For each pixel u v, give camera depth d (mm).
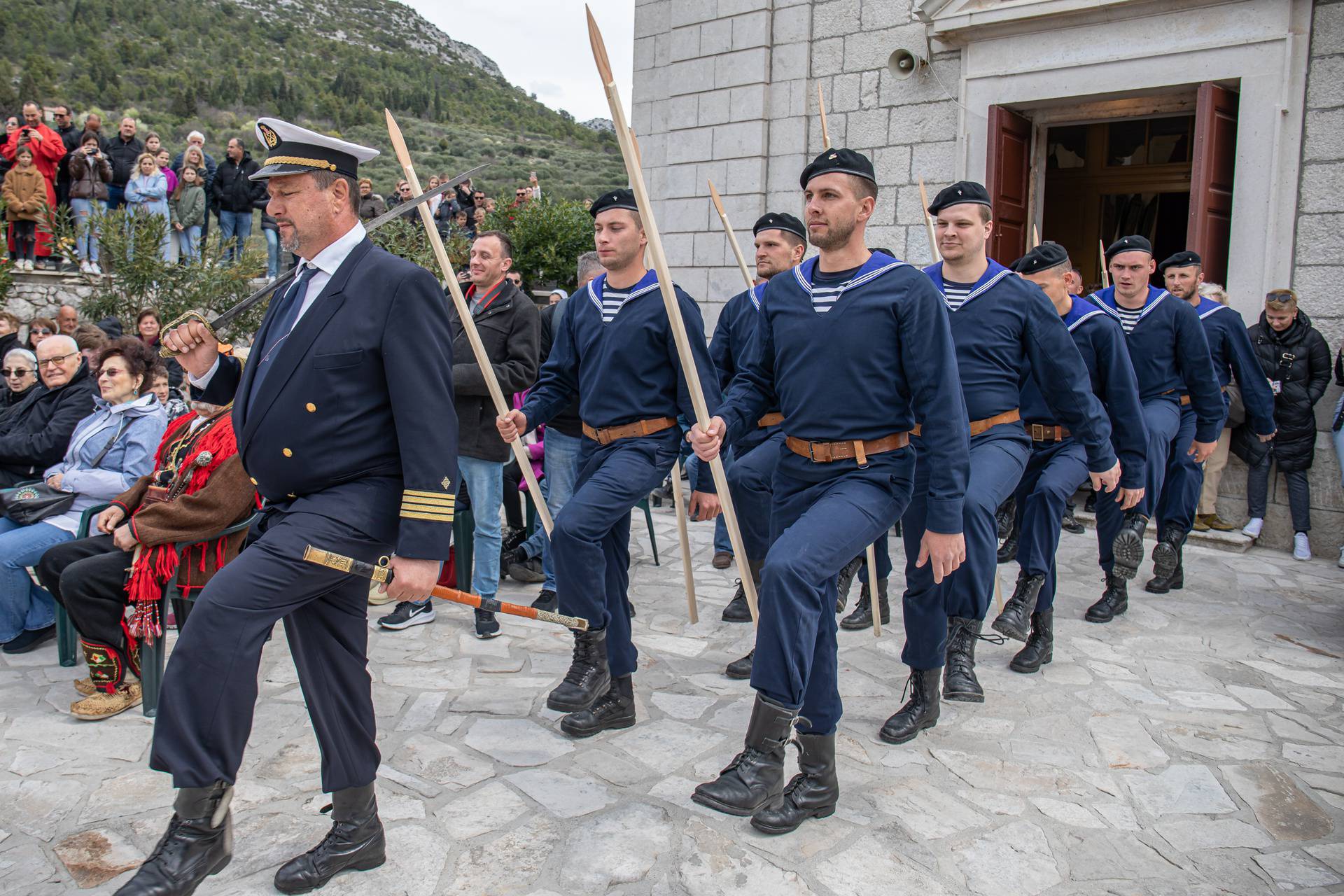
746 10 7938
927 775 3043
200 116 82625
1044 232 8422
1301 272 6066
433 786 2877
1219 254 6344
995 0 6770
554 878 2410
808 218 2779
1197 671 4039
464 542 4727
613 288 3426
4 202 10227
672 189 8523
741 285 8156
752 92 7969
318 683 2324
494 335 4316
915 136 7344
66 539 4051
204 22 117062
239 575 2055
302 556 2084
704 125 8273
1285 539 6238
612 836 2604
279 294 2400
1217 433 4984
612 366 3336
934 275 3852
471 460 4211
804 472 2840
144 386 4289
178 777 2004
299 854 2508
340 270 2205
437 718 3383
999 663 4086
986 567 3414
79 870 2453
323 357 2143
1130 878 2514
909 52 7273
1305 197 6012
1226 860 2607
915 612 3254
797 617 2539
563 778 2941
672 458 3377
